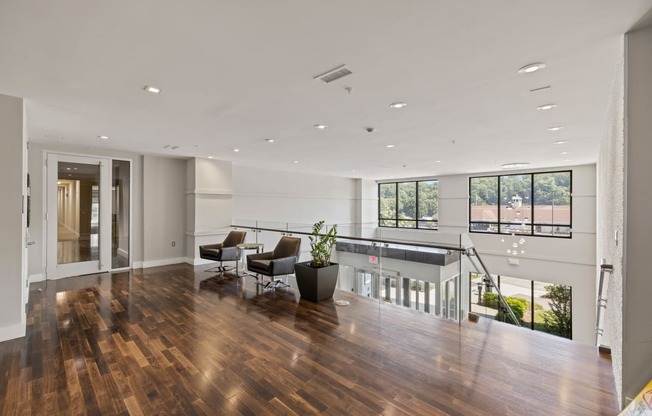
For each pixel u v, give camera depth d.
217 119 3.93
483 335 3.26
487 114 3.66
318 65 2.46
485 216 9.72
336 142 5.29
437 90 2.96
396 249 4.74
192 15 1.80
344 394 2.27
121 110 3.57
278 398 2.22
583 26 1.90
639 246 1.91
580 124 4.07
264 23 1.88
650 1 1.65
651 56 1.90
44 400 2.20
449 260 4.16
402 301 4.66
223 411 2.09
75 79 2.72
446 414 2.05
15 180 3.20
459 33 1.99
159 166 7.02
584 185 7.91
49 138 5.07
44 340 3.16
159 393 2.28
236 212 8.41
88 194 6.07
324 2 1.67
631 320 1.94
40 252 5.54
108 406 2.14
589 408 2.09
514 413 2.05
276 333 3.33
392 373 2.54
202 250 6.16
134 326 3.52
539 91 2.96
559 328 8.38
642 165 1.91
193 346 3.03
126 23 1.88
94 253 6.16
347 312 3.97
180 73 2.60
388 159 7.15
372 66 2.47
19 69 2.52
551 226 8.49
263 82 2.79
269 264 4.86
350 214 11.62
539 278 8.62
